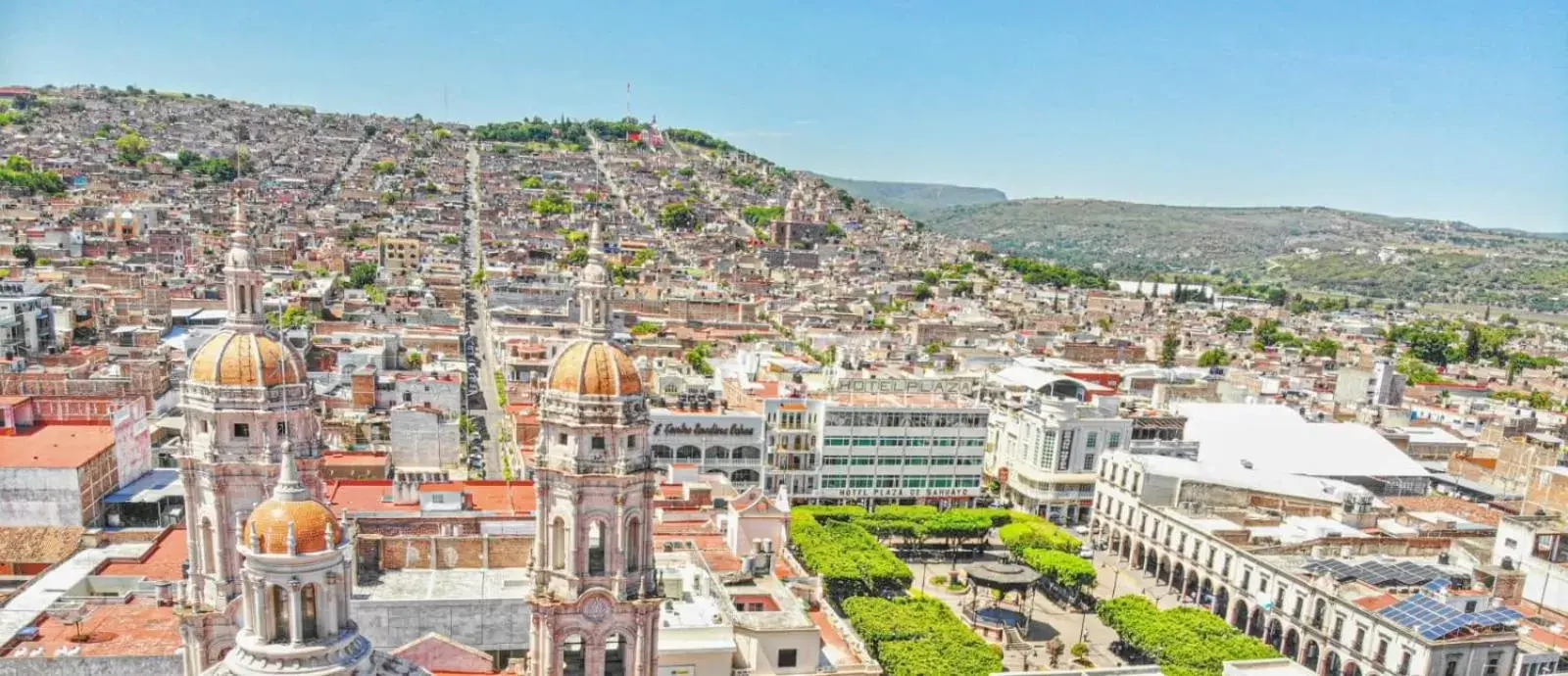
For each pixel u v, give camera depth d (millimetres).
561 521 59281
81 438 130750
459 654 71875
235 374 64625
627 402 58406
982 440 184875
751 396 180750
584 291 59156
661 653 78188
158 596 83000
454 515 100625
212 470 64438
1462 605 108312
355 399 176875
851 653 92625
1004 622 134125
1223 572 139875
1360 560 127062
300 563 48344
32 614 82625
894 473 180875
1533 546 126125
